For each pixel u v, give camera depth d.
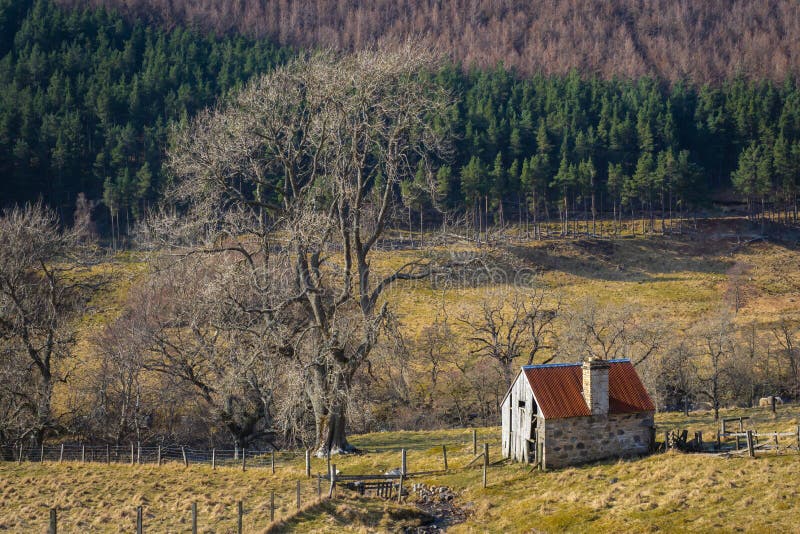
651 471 41.66
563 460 45.56
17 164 179.25
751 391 91.44
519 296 105.44
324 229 53.25
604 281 165.62
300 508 39.25
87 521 37.53
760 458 40.75
